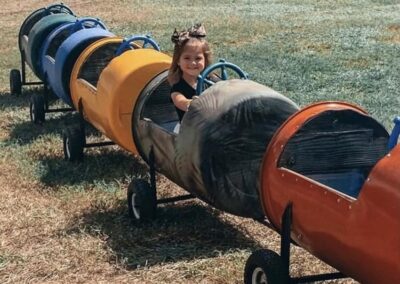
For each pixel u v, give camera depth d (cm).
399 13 1586
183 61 450
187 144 402
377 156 347
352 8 1708
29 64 828
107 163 599
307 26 1405
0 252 432
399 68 968
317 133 339
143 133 468
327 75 931
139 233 454
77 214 488
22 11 1842
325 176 344
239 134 395
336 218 296
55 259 421
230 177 399
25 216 485
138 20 1572
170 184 540
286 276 336
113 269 407
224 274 390
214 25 1437
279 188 331
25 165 599
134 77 510
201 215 479
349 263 299
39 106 739
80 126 602
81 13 1738
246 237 447
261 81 890
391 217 268
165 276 395
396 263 268
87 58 617
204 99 404
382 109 744
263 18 1542
